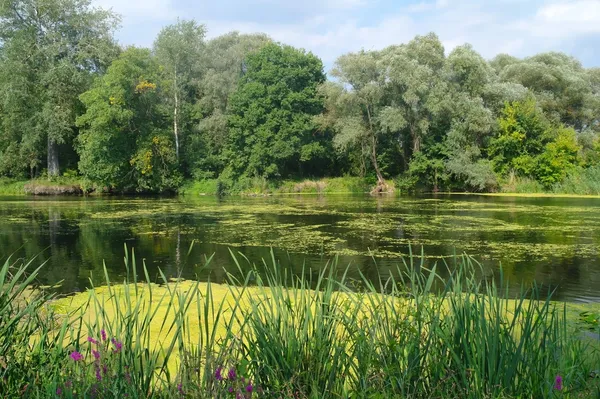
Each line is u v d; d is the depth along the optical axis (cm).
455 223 1390
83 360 259
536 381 255
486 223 1385
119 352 257
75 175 3114
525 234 1180
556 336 298
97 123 2695
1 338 278
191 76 3441
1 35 2858
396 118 2903
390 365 254
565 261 870
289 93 3206
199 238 1148
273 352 267
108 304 556
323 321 287
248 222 1446
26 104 2858
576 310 557
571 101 3688
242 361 248
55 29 2936
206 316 259
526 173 3017
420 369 262
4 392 250
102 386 238
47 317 311
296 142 3197
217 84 3303
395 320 286
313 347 272
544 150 3036
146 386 256
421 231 1238
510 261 874
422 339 282
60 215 1673
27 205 2105
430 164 2997
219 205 2100
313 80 3391
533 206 1969
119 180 2930
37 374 257
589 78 3878
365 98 3052
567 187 2888
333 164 3572
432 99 2908
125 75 2798
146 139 2962
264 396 238
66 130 2914
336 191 3234
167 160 3077
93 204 2172
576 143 3088
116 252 992
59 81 2834
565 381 262
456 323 283
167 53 3177
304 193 3145
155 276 796
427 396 253
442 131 3152
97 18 2978
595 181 2839
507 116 3019
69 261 912
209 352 250
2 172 3091
